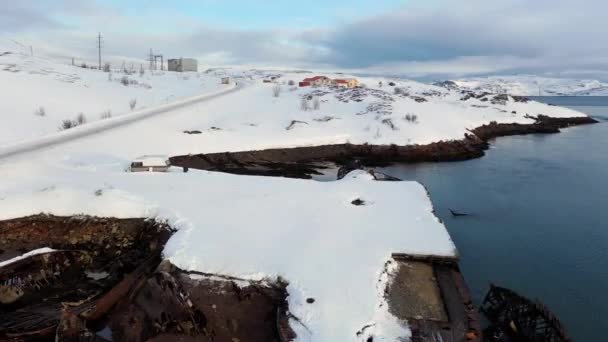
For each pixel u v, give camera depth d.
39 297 12.77
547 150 42.97
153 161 22.09
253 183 19.94
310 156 36.56
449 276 12.10
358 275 11.36
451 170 34.00
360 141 39.50
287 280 11.25
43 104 41.81
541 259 17.94
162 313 10.49
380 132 41.25
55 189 17.19
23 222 15.70
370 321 9.74
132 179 20.02
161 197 17.36
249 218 15.23
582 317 13.91
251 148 34.56
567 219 22.52
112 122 36.69
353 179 21.11
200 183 19.64
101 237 15.61
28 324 11.39
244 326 10.19
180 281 11.35
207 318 10.35
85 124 35.31
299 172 31.47
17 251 14.80
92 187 17.92
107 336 10.37
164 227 15.27
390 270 12.12
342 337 9.19
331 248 12.83
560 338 11.72
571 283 15.98
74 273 14.07
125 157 26.30
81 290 13.15
